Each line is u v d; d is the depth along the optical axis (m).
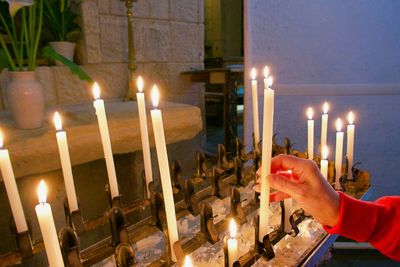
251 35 1.37
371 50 1.42
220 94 3.72
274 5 1.36
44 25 1.68
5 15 1.38
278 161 0.66
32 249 0.63
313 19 1.39
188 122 1.47
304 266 0.59
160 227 0.66
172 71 2.15
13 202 0.61
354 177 0.89
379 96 1.46
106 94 1.88
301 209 0.75
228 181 0.91
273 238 0.64
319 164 0.92
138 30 1.92
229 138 2.15
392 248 0.56
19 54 1.08
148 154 0.86
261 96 1.44
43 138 1.06
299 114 1.49
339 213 0.58
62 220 1.34
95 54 1.77
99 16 1.75
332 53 1.43
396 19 1.40
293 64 1.43
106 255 0.62
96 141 1.20
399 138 1.51
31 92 1.07
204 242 0.61
